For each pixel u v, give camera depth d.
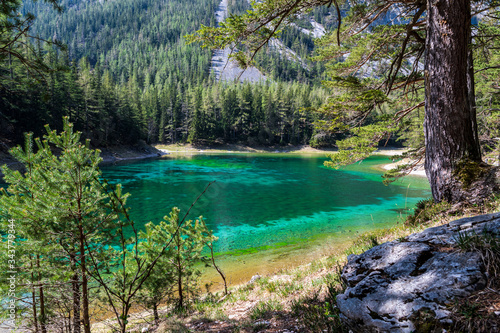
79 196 4.39
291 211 21.28
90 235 4.48
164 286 6.51
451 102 6.62
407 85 10.73
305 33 199.50
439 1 6.65
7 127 43.28
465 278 2.01
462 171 6.56
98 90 62.09
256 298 6.25
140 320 6.88
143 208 21.72
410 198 25.78
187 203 23.53
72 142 4.52
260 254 12.72
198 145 97.38
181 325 4.98
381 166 52.38
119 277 5.41
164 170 45.66
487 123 13.12
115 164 52.88
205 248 13.86
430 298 1.99
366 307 2.23
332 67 11.07
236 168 49.81
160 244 6.61
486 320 1.64
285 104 102.94
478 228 2.52
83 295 4.47
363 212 20.84
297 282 6.39
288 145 101.25
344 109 10.03
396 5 9.30
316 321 3.41
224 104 100.88
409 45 10.32
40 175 4.68
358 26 9.83
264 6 7.26
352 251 7.25
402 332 1.90
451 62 6.56
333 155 11.16
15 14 5.10
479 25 9.38
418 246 2.66
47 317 5.18
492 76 13.00
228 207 22.48
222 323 4.85
